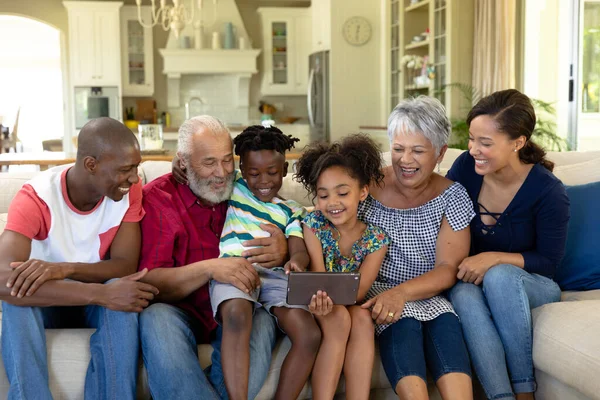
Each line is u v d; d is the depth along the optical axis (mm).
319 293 1936
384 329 2086
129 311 1947
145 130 5219
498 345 2047
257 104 10031
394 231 2254
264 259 2158
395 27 7902
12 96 16750
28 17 9430
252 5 9914
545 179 2262
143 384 1986
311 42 9711
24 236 2008
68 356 1983
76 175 2051
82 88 9078
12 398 1860
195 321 2129
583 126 5754
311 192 2244
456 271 2223
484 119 2168
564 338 1951
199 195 2236
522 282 2104
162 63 9703
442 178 2303
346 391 2010
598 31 5707
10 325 1920
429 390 2174
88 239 2098
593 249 2496
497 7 5734
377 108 8461
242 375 1898
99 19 9008
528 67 5766
